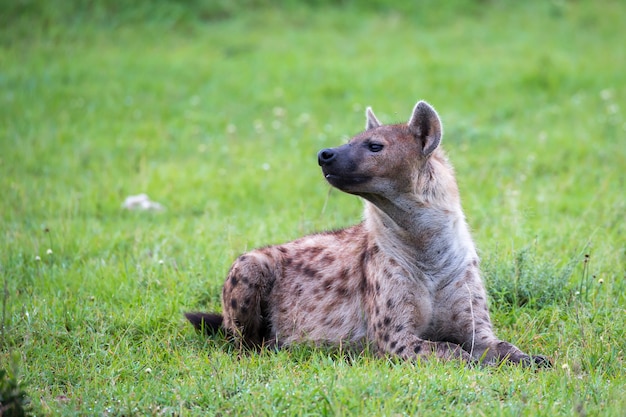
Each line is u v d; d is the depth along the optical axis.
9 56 26.59
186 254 13.71
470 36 29.66
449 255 10.34
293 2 31.89
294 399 8.43
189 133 21.61
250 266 10.90
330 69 26.02
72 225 15.27
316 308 10.88
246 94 24.25
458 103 23.59
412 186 10.12
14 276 12.99
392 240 10.34
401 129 10.30
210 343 10.88
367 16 31.47
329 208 16.30
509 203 15.77
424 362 9.46
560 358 9.76
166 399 8.71
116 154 20.14
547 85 24.70
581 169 18.38
